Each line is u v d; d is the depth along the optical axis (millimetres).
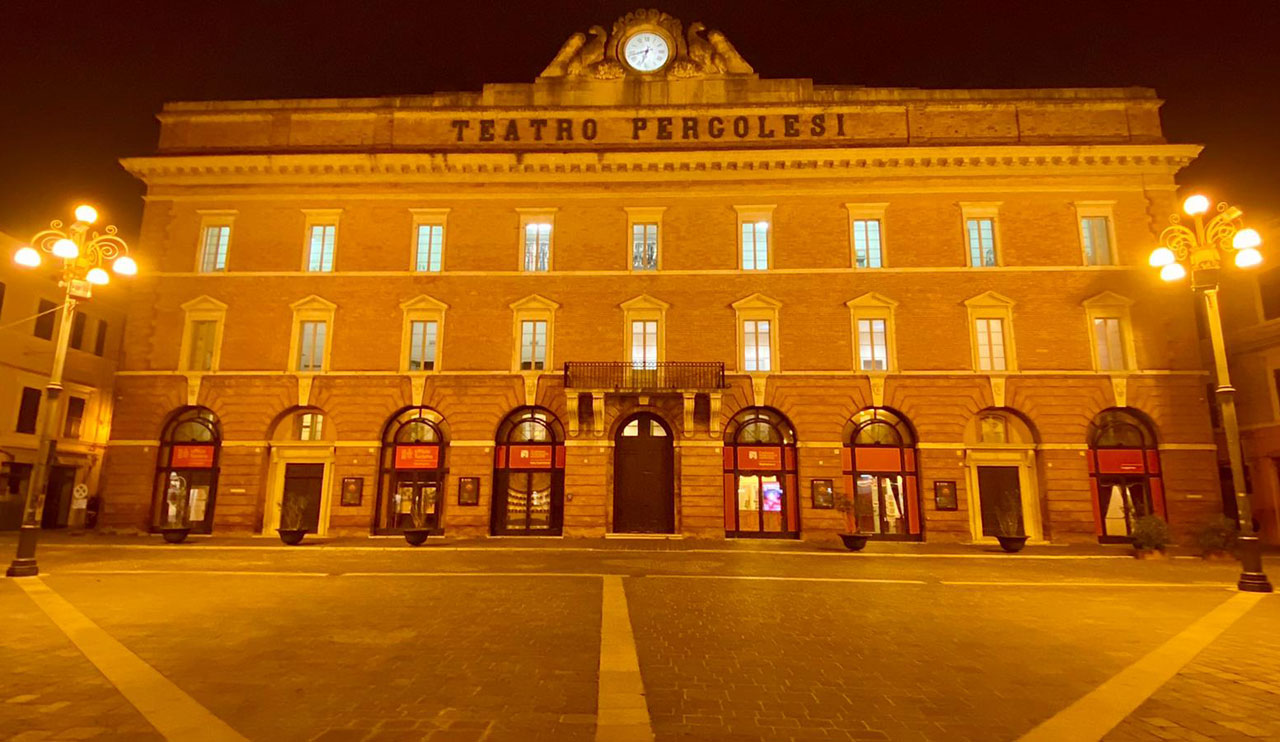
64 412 31328
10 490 28391
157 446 27500
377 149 29516
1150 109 28594
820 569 17672
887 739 5934
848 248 28172
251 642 9156
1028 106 28703
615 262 28484
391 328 28141
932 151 27797
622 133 29406
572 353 27719
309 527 27422
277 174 29109
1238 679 7848
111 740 5699
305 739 5754
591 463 26812
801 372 27297
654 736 5910
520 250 28781
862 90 29875
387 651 8719
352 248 28781
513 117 29656
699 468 26688
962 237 28016
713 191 28828
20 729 5922
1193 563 20219
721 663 8359
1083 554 22312
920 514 26516
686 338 27703
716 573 16547
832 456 26734
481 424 27422
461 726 6078
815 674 7922
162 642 9125
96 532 26922
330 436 28125
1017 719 6461
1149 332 27062
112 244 16812
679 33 30422
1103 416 26891
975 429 27641
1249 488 29328
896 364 27203
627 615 11234
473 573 16094
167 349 28109
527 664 8156
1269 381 28375
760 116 29234
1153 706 6863
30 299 29484
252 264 28719
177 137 29875
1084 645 9516
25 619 10516
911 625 10797
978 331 27578
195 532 27141
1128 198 28047
